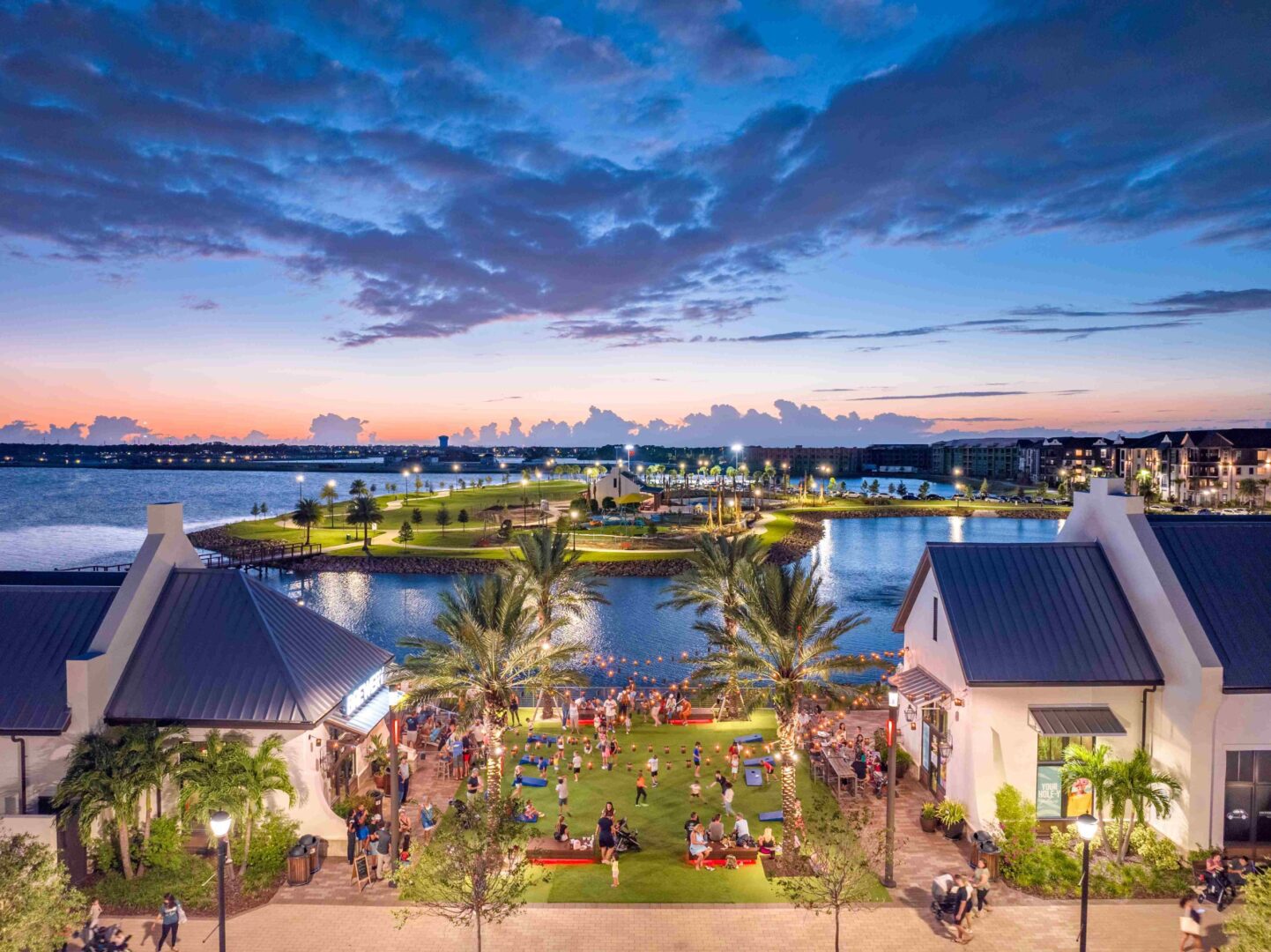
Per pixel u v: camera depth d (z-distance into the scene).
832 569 102.75
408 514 160.88
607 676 54.22
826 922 20.52
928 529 149.25
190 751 22.45
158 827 22.77
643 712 39.22
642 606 78.75
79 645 24.48
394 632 70.94
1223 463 155.75
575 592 42.16
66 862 21.70
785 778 24.48
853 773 28.39
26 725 22.44
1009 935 19.81
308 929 20.14
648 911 21.09
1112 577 26.62
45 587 26.16
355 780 28.16
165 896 20.41
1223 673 22.52
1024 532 144.00
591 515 144.50
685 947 19.39
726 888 22.41
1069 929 20.06
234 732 23.55
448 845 18.08
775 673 25.25
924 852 24.27
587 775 30.92
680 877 23.02
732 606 38.25
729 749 33.75
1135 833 23.59
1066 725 23.52
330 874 22.98
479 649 26.30
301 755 23.94
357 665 28.70
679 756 33.00
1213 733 22.70
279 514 197.62
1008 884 22.34
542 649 29.50
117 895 21.27
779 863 23.59
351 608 80.69
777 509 170.50
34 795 22.84
